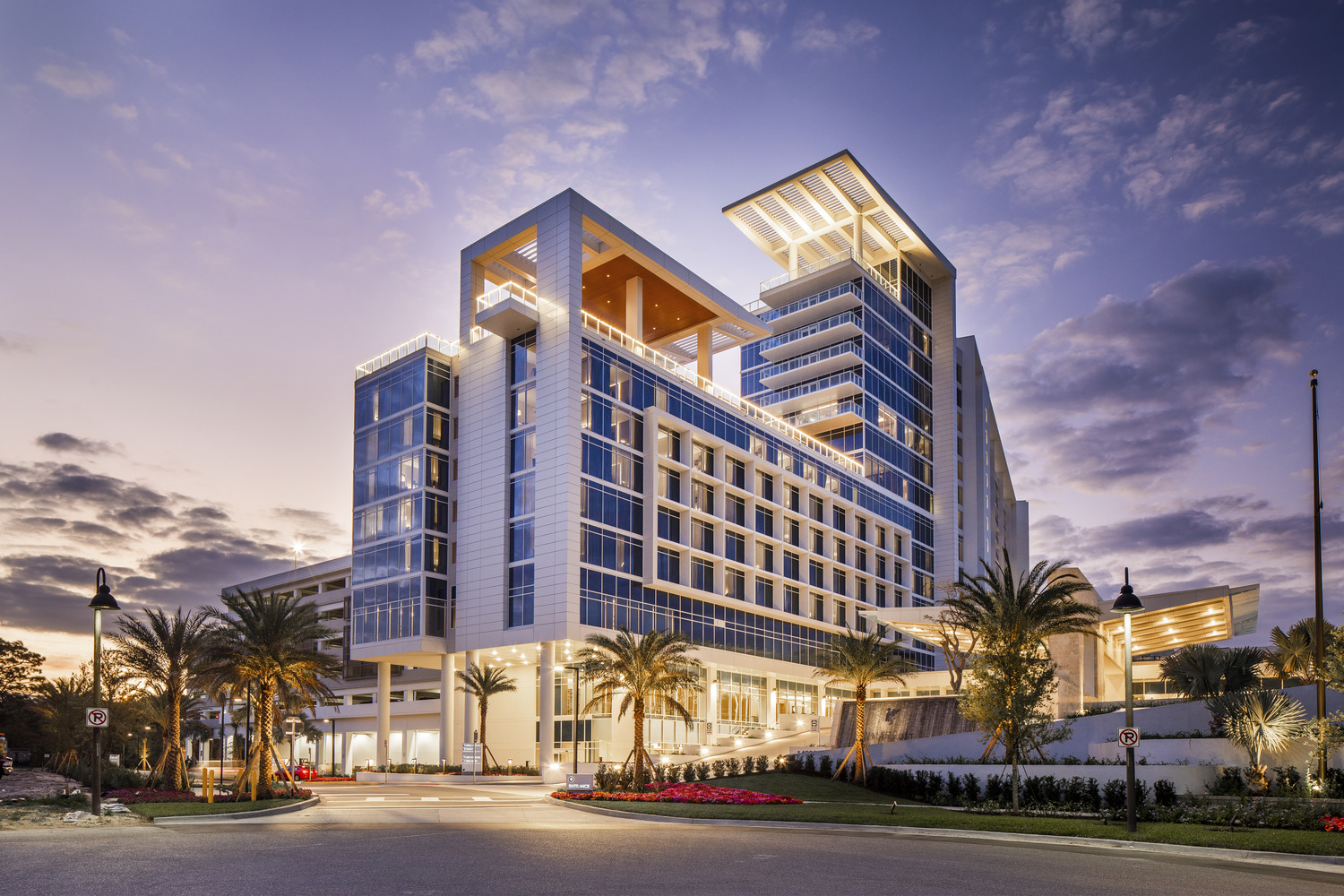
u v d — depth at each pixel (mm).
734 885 14406
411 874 15406
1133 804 23141
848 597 86062
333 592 100500
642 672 42500
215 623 41500
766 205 97188
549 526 59719
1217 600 51531
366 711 88250
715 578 70875
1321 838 20859
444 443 67375
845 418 92438
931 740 42594
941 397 106500
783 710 78562
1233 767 29203
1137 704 42500
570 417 60188
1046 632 33250
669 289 73938
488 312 62719
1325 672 27594
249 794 35562
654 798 35844
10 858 17219
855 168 90062
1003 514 139250
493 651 62781
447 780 56969
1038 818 27156
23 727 90438
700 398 72812
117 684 61312
